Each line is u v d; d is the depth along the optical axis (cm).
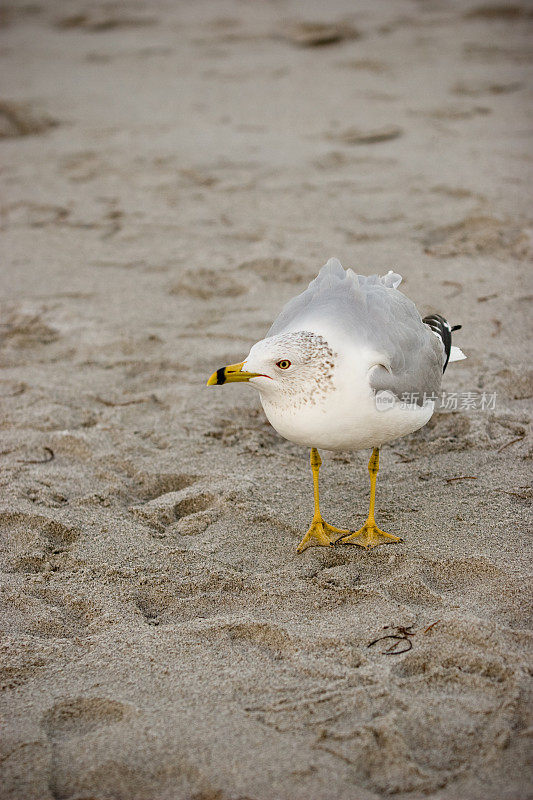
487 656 359
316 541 455
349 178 986
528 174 962
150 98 1344
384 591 409
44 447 553
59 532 473
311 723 333
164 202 953
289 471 525
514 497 479
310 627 390
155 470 525
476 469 509
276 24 1778
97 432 566
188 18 1880
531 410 565
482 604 396
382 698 342
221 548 455
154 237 870
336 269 471
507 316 677
